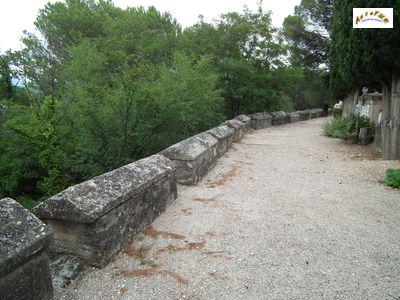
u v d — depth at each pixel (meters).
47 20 16.89
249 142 10.17
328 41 20.22
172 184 4.28
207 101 8.59
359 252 3.04
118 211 2.93
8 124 6.16
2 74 8.91
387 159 7.10
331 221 3.77
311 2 20.61
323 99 30.25
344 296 2.39
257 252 3.03
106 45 12.66
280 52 15.30
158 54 14.04
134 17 16.22
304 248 3.12
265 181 5.54
